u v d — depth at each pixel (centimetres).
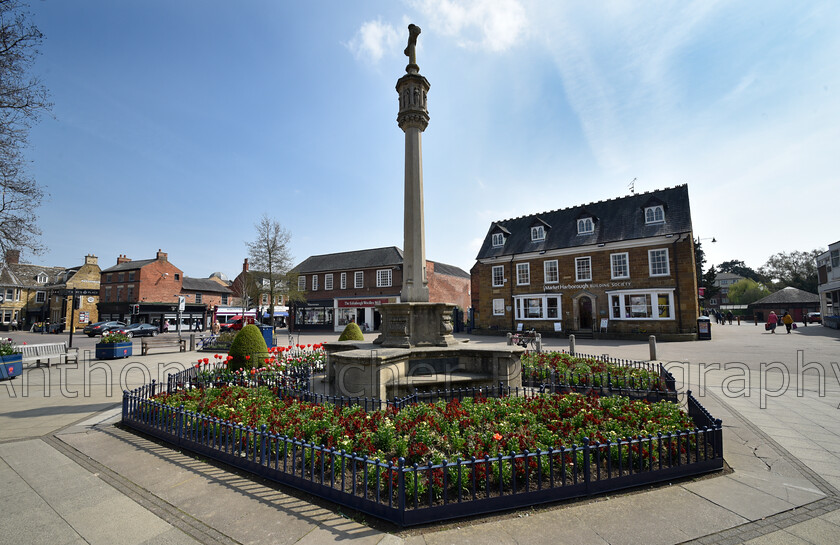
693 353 1598
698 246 3844
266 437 439
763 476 432
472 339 2606
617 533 323
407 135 941
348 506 362
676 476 421
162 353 1848
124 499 387
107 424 646
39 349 1350
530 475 403
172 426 550
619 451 398
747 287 6812
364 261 4016
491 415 520
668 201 2573
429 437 444
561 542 310
